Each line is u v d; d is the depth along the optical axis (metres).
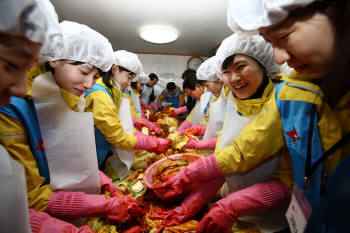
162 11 2.37
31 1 0.31
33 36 0.32
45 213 0.62
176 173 0.94
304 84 0.56
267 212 0.78
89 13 2.45
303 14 0.39
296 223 0.58
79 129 0.79
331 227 0.44
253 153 0.75
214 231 0.69
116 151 1.25
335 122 0.48
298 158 0.59
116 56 1.40
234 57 0.81
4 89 0.34
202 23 2.72
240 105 0.97
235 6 0.50
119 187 1.09
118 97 1.41
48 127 0.74
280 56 0.46
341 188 0.41
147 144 1.25
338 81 0.42
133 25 2.87
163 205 0.92
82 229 0.62
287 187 0.72
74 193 0.74
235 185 0.88
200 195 0.82
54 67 0.75
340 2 0.35
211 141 1.40
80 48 0.75
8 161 0.44
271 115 0.70
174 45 4.21
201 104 2.04
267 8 0.41
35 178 0.65
